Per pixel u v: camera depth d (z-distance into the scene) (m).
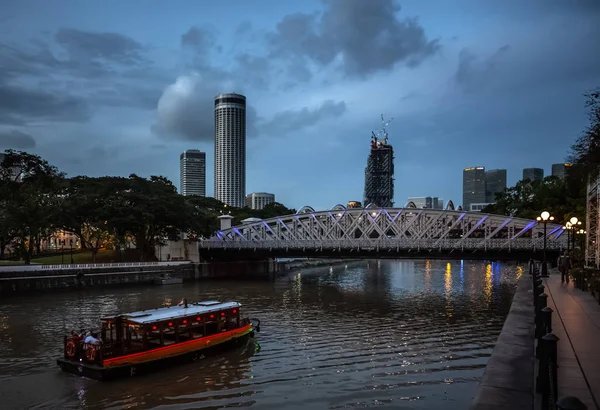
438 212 85.38
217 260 110.00
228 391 27.12
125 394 26.61
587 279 35.44
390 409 24.08
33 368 31.19
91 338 29.64
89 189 92.44
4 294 68.25
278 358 33.84
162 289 77.94
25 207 82.75
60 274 75.94
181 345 32.28
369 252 86.56
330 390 27.05
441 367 31.11
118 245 99.56
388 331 43.00
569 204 99.31
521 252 74.69
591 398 11.73
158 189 98.88
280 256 96.94
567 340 18.03
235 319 39.97
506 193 145.38
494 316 50.75
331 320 48.88
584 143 33.62
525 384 13.50
